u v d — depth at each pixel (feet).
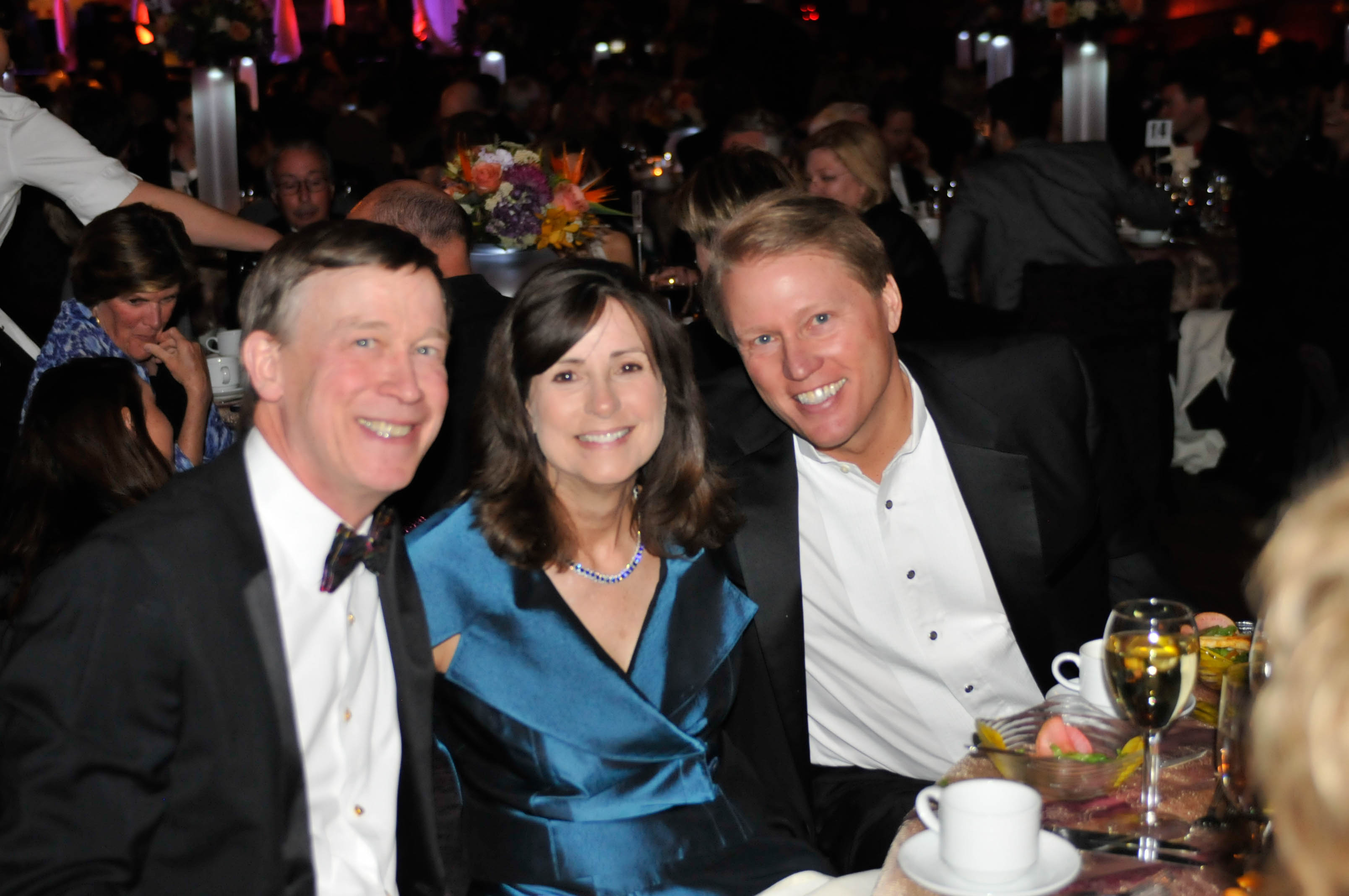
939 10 50.03
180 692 4.56
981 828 3.88
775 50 28.45
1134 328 14.78
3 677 4.37
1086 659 5.43
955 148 24.26
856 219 6.12
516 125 25.94
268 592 4.68
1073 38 18.60
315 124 23.41
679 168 20.79
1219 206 19.25
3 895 4.25
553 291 5.56
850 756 6.99
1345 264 15.17
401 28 47.03
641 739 5.73
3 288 10.59
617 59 35.99
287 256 4.84
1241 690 4.19
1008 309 16.58
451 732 5.91
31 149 10.09
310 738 5.00
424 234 9.80
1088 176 16.11
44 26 40.45
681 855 5.71
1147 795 4.51
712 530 6.12
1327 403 12.92
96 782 4.39
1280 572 2.00
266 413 5.01
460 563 5.71
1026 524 6.58
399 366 4.85
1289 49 32.58
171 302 9.33
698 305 11.62
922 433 6.60
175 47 16.37
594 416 5.56
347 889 5.09
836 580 6.68
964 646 6.68
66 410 6.83
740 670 6.28
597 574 5.96
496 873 5.72
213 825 4.61
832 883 5.04
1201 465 18.17
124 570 4.47
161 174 20.12
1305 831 1.89
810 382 6.04
